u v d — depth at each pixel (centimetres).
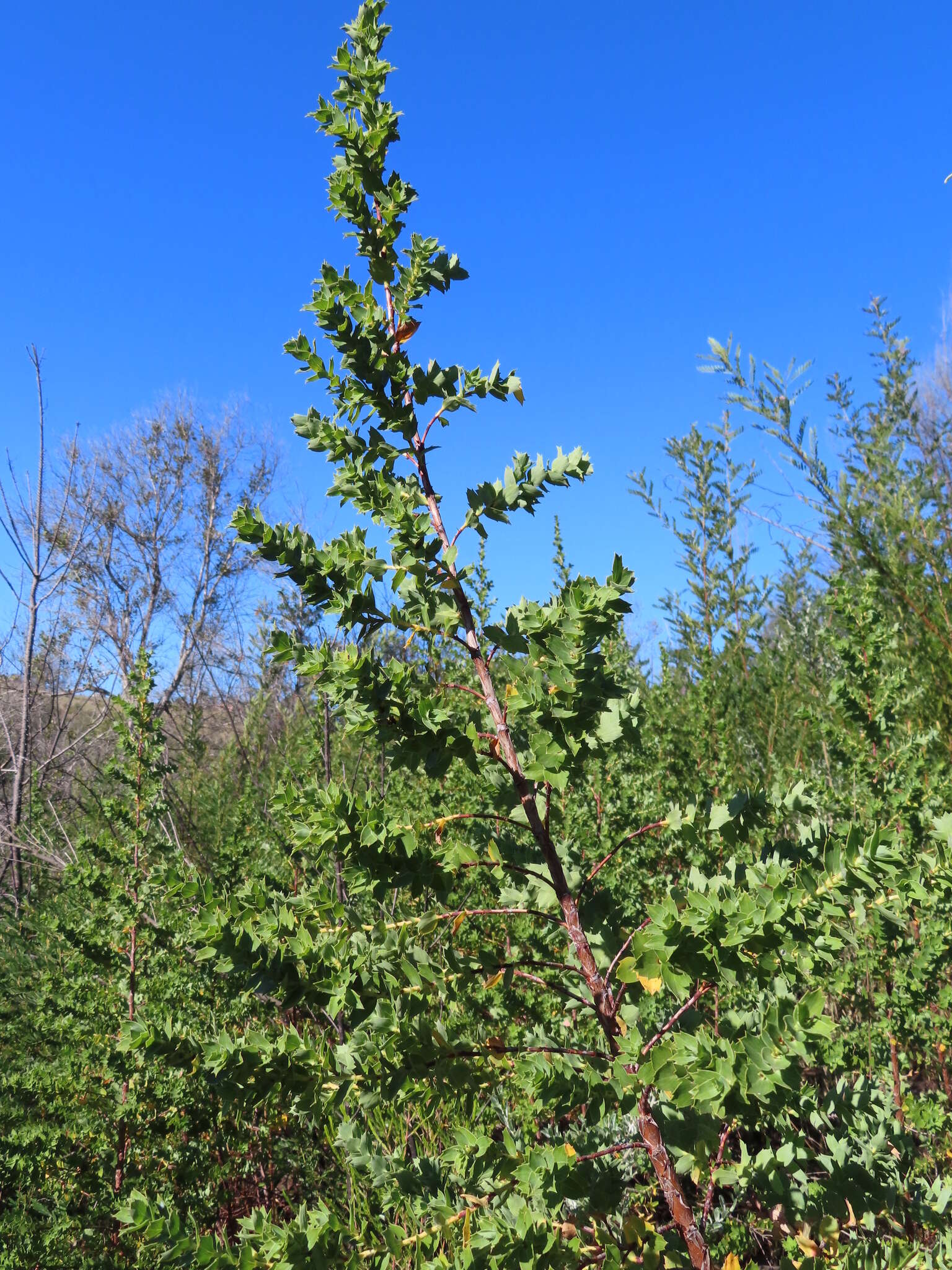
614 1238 158
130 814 430
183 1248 127
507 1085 286
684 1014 174
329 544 169
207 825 711
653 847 404
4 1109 382
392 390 189
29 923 602
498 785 181
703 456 575
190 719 1082
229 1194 357
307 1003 151
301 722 779
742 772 507
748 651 569
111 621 1495
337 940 156
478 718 233
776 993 153
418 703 158
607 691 153
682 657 607
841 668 387
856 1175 165
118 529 1639
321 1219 141
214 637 1559
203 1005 397
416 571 172
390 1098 149
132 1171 338
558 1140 239
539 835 170
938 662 388
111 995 409
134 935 400
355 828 152
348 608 164
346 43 191
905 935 302
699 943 129
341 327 179
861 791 333
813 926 133
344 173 188
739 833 161
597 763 410
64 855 739
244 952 145
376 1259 142
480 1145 155
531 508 170
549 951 278
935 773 362
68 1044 447
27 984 535
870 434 420
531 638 154
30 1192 343
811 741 481
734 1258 149
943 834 143
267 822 604
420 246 188
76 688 1123
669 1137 162
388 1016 148
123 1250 326
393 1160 168
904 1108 295
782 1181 163
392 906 259
